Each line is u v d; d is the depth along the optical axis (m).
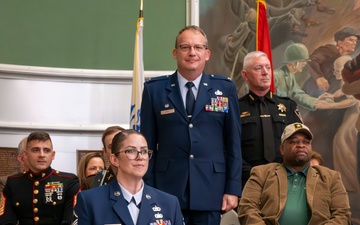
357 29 10.58
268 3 10.77
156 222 5.49
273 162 7.26
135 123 9.38
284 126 7.50
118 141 5.61
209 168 6.14
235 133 6.30
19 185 7.30
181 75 6.36
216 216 6.14
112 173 7.02
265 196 6.74
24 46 10.50
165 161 6.19
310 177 6.77
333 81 10.55
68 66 10.59
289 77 10.62
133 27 10.83
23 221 7.23
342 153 10.38
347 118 10.43
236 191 6.14
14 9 10.55
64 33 10.68
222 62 10.69
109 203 5.48
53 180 7.35
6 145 10.16
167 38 10.86
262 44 10.07
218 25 10.76
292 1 10.75
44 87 10.45
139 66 9.59
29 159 7.29
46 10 10.68
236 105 6.40
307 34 10.69
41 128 10.27
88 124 10.47
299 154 6.76
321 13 10.69
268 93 7.64
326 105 10.51
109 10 10.83
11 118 10.25
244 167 7.28
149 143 6.30
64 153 10.34
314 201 6.62
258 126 7.42
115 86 10.65
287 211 6.62
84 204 5.47
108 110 10.58
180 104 6.25
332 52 10.61
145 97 6.38
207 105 6.26
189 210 6.13
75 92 10.54
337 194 6.71
